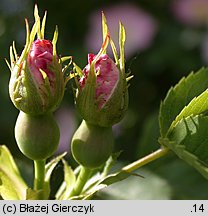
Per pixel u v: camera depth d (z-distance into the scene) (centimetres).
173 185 17
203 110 14
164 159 18
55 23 26
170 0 26
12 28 25
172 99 14
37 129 14
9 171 15
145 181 17
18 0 26
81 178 14
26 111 13
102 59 13
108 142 14
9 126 23
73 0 26
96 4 26
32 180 17
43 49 13
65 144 23
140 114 25
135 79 25
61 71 13
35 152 14
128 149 24
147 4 26
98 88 13
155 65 25
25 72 13
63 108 24
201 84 15
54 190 17
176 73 25
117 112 13
